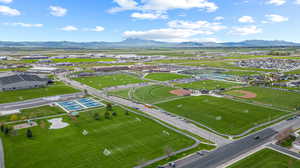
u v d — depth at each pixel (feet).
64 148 272.31
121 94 555.69
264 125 356.59
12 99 488.02
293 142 285.43
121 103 474.90
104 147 277.03
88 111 415.23
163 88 631.15
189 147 279.90
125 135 312.91
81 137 304.09
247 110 429.38
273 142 294.66
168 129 336.90
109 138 302.86
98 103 471.21
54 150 266.98
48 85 649.20
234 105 462.60
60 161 243.40
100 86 653.30
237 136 315.58
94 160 246.47
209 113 412.77
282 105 462.60
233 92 579.48
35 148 271.08
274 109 436.35
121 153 262.47
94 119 374.02
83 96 527.81
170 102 483.92
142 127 342.85
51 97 512.63
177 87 645.51
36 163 238.48
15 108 424.87
